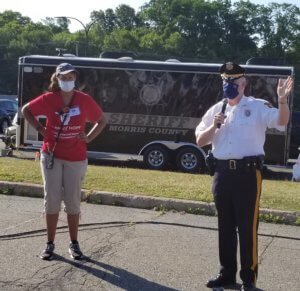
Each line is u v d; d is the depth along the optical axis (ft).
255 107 16.89
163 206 28.17
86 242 21.94
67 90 19.07
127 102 51.03
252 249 17.06
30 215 25.86
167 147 50.60
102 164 53.01
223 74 16.94
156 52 293.43
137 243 22.22
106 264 19.60
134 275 18.67
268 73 47.73
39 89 52.19
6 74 271.69
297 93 198.80
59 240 21.99
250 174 16.84
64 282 17.79
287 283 18.58
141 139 51.03
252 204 16.94
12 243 21.45
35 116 19.90
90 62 51.34
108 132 51.49
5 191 30.50
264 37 319.47
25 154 55.83
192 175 39.58
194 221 26.11
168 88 50.31
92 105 19.83
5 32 307.58
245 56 306.14
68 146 19.43
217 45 310.86
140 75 50.72
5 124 90.02
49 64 51.98
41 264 19.26
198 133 17.56
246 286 17.19
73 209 19.86
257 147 16.94
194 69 49.70
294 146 61.31
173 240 22.88
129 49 287.28
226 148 16.94
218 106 17.42
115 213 27.02
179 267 19.62
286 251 22.12
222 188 17.16
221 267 17.92
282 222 26.58
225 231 17.67
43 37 301.63
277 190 33.09
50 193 19.60
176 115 50.29
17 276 18.11
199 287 17.85
